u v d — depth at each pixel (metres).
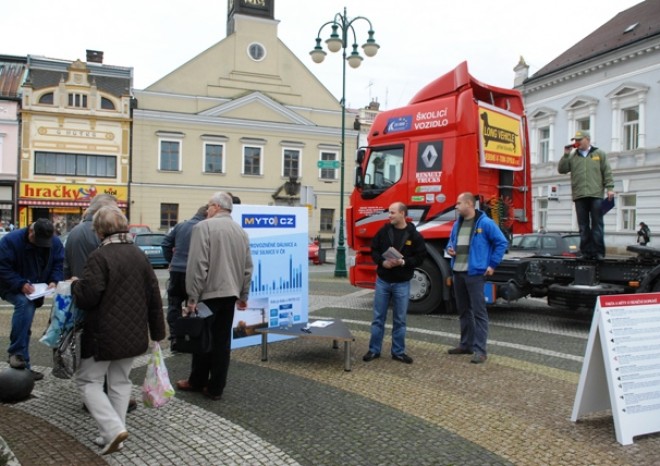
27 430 4.56
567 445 4.29
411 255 6.76
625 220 27.66
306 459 4.02
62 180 38.03
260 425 4.67
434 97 10.21
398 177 10.38
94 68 40.16
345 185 45.19
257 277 7.27
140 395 5.42
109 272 4.02
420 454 4.11
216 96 42.09
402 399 5.38
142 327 4.15
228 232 5.18
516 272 9.30
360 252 11.09
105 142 39.00
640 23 28.73
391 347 7.33
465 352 7.21
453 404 5.24
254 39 43.19
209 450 4.16
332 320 7.38
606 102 28.62
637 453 4.16
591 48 30.58
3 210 37.19
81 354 4.06
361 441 4.34
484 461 4.00
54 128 37.84
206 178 41.50
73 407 5.12
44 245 5.94
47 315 10.36
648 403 4.50
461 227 7.10
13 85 38.47
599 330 4.57
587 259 8.97
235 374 6.24
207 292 5.11
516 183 11.08
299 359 6.95
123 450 4.16
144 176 39.97
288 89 44.19
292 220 7.59
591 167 8.73
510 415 4.95
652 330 4.68
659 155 25.94
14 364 5.87
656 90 26.12
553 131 31.86
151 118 40.06
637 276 8.49
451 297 10.05
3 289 5.91
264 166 43.03
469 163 9.50
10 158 37.19
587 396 4.70
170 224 40.75
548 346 7.70
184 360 6.84
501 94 10.84
